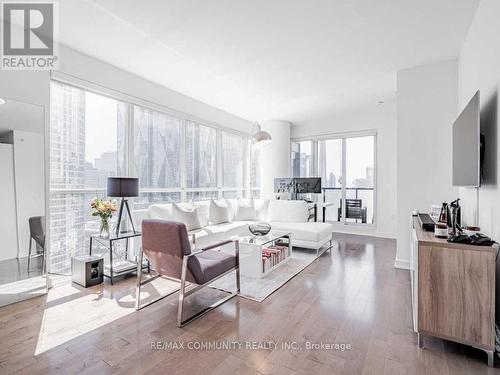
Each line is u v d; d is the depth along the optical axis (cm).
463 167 235
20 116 273
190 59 338
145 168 414
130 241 370
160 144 438
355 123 613
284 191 577
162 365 163
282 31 274
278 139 655
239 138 638
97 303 248
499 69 185
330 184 661
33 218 277
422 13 244
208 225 441
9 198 264
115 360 167
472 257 170
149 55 328
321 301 254
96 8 240
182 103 471
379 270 345
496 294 184
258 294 269
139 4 233
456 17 249
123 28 271
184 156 478
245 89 444
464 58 293
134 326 208
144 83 402
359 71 370
